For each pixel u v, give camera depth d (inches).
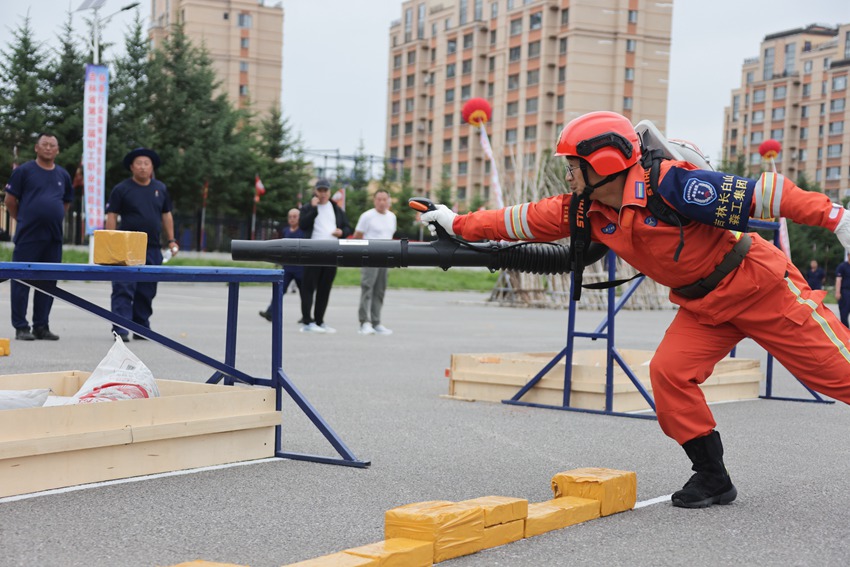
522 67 3577.8
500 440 221.8
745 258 149.9
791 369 152.9
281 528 140.5
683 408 160.6
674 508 160.6
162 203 412.8
